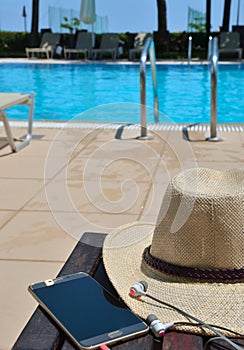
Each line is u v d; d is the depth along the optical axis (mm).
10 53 17875
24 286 2072
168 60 14883
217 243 1351
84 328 1242
